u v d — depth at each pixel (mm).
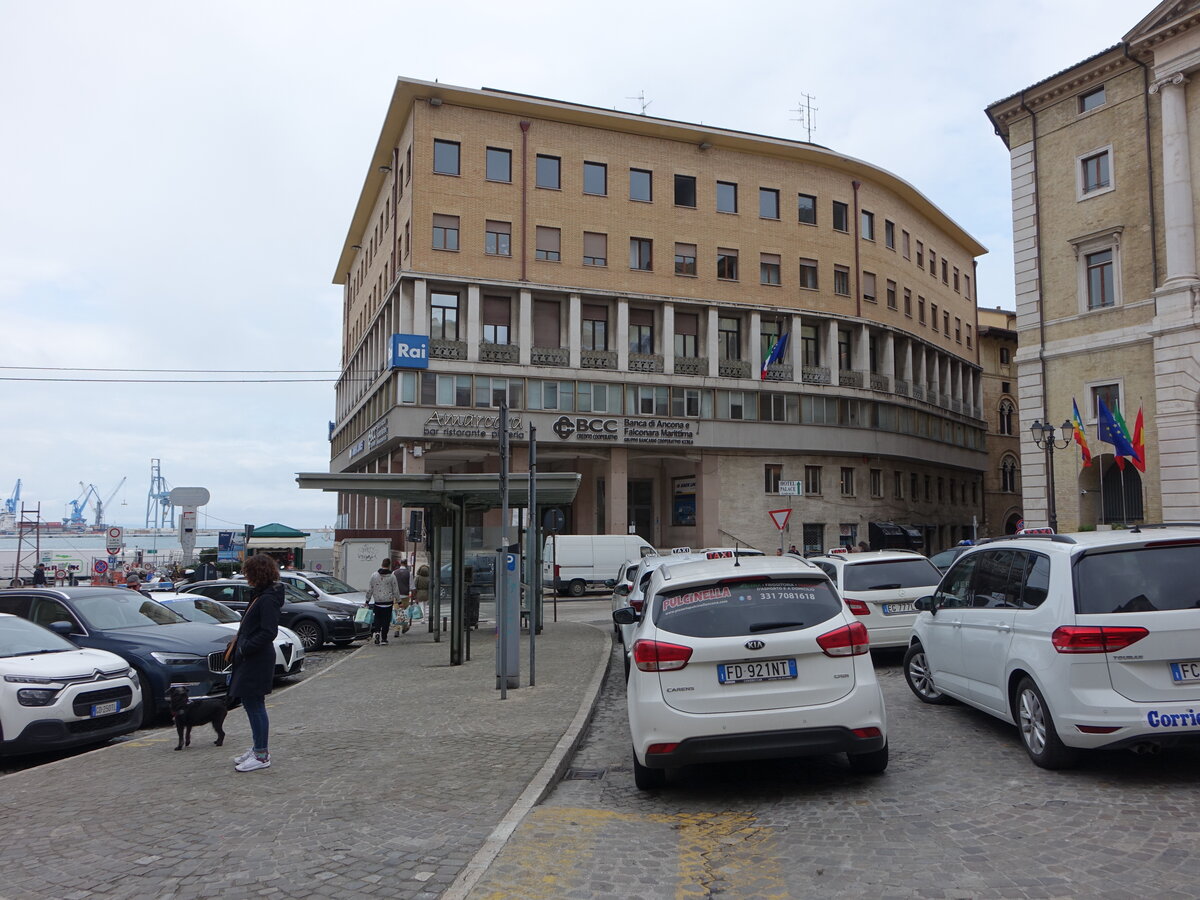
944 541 56000
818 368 46812
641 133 43594
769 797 6367
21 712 8938
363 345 51719
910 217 54438
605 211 42500
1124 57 28969
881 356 50500
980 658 7750
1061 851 4926
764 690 6199
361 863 5086
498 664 10742
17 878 5016
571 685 11523
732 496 44656
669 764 6168
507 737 8375
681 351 44219
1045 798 5914
